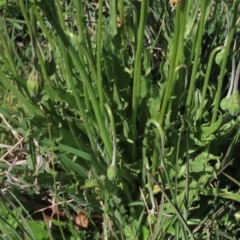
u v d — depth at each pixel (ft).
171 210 1.26
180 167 1.30
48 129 1.18
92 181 1.23
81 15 1.09
